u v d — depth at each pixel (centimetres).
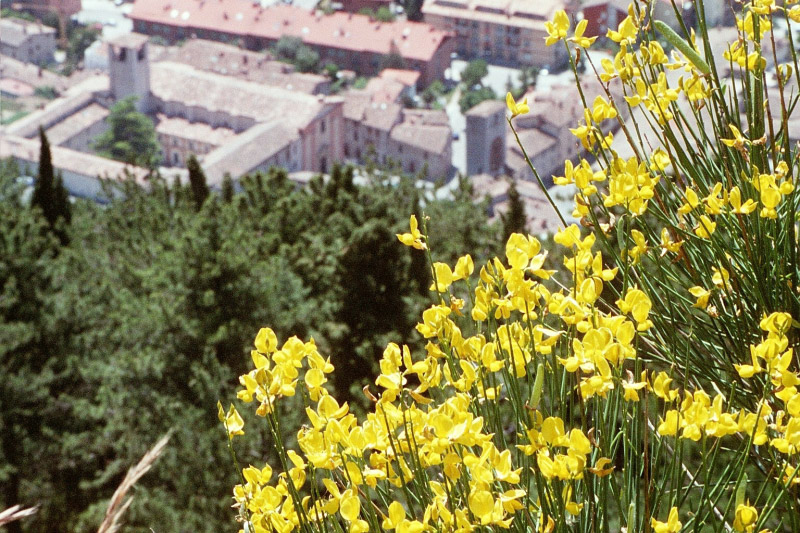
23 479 1992
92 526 1822
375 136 10156
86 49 13300
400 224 2814
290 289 2203
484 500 147
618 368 155
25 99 11875
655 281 210
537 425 159
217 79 10869
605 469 153
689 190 198
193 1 13162
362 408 1451
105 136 10462
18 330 1958
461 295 1578
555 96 9525
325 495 190
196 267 2089
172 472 1764
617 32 217
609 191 189
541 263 169
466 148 9506
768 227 209
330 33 12519
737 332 206
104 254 2564
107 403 1947
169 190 3338
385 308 2181
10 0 13838
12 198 3250
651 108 218
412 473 169
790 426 150
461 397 161
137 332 2006
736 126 221
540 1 12356
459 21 12562
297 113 9944
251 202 3247
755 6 215
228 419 167
